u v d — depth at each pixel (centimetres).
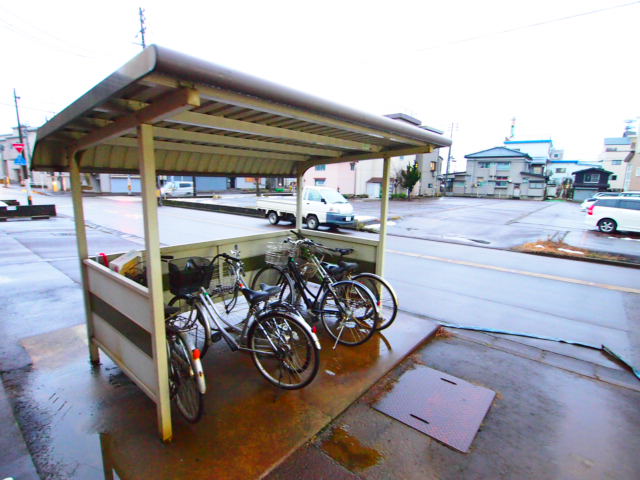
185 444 218
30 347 339
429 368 318
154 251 199
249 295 291
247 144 310
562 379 303
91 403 256
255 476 195
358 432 233
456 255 839
